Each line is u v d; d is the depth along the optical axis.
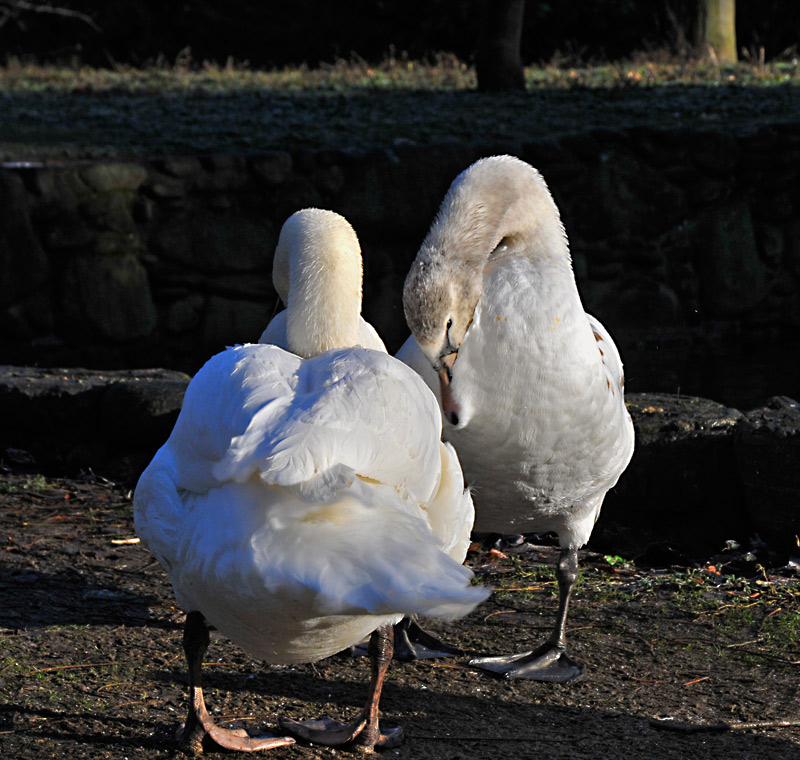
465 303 5.66
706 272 18.03
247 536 3.85
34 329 15.25
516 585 7.50
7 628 6.26
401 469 4.27
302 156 16.30
